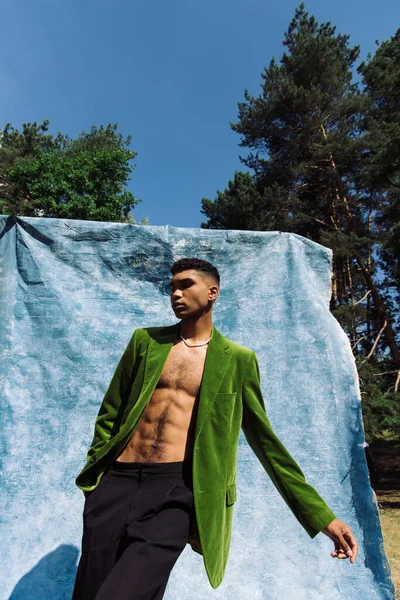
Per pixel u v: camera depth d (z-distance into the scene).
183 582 2.70
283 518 2.91
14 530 2.70
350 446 3.05
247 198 16.08
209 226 18.59
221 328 3.33
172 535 1.54
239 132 18.39
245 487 2.99
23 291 3.25
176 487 1.67
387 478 15.97
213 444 1.74
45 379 3.10
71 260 3.39
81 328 3.25
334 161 16.00
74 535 2.76
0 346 3.06
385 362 15.43
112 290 3.40
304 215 15.48
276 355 3.27
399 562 4.74
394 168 13.68
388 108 17.81
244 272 3.52
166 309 3.41
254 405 1.90
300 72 17.28
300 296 3.40
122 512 1.65
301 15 19.22
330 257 3.60
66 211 12.81
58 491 2.86
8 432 2.92
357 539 2.82
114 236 3.50
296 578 2.72
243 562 2.76
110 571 1.58
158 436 1.75
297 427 3.09
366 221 17.39
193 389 1.84
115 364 3.22
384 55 18.80
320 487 2.93
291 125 17.67
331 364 3.23
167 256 3.52
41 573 2.61
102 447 1.81
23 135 19.59
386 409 12.62
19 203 13.17
